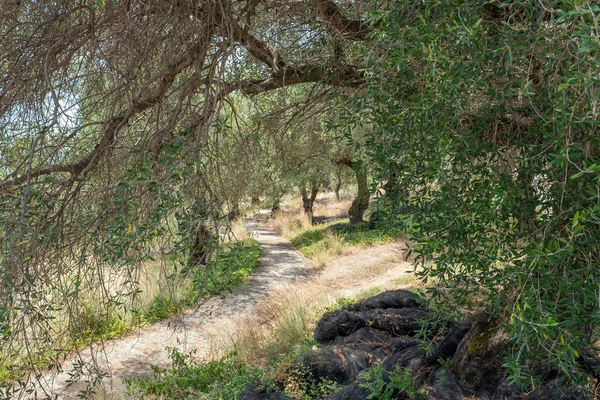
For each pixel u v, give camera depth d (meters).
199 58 2.80
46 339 2.60
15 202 2.25
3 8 2.52
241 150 3.89
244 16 3.56
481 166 1.87
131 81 2.69
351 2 3.93
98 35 2.62
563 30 1.44
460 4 1.37
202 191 2.29
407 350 4.89
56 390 5.95
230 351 7.30
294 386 5.30
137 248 2.04
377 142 2.00
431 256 2.08
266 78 4.43
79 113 3.04
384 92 1.83
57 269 2.56
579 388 2.94
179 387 6.29
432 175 1.67
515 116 1.75
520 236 1.80
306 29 4.20
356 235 15.68
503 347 3.75
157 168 2.18
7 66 2.71
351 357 5.41
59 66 2.63
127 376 6.88
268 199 9.38
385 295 6.67
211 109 2.64
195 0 2.80
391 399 4.17
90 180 2.83
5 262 2.25
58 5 2.49
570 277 1.55
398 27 1.50
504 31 1.46
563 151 1.24
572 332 1.58
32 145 2.27
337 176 17.22
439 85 1.45
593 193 1.27
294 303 8.34
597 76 1.17
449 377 4.11
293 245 18.42
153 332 8.38
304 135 6.21
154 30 2.65
